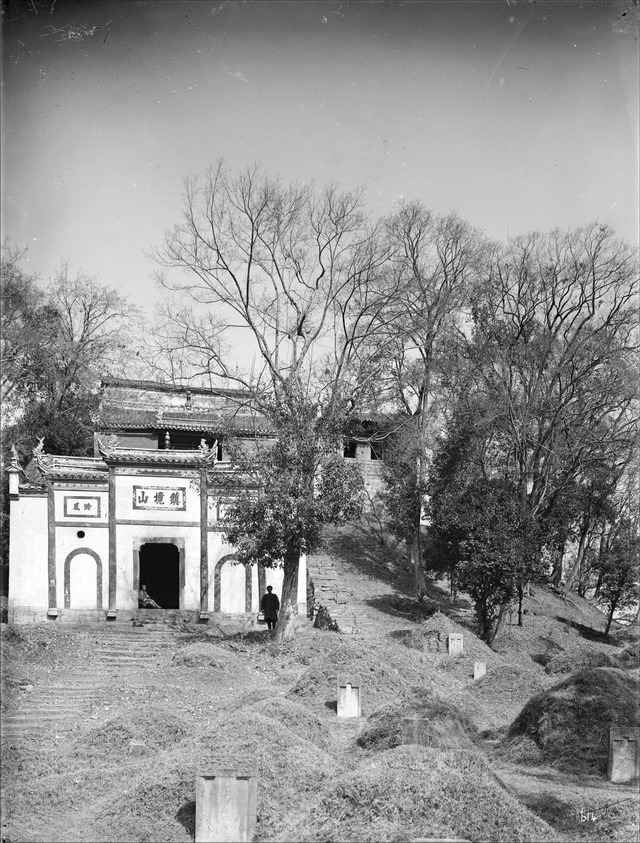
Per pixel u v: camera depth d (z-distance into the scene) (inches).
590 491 1654.8
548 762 604.7
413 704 659.4
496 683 873.5
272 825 445.7
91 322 1723.7
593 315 1489.9
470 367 1569.9
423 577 1539.1
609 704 644.1
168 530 1314.0
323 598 1441.9
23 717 742.5
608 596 1569.9
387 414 1628.9
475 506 1322.6
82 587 1298.0
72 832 466.6
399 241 1592.0
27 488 1299.2
